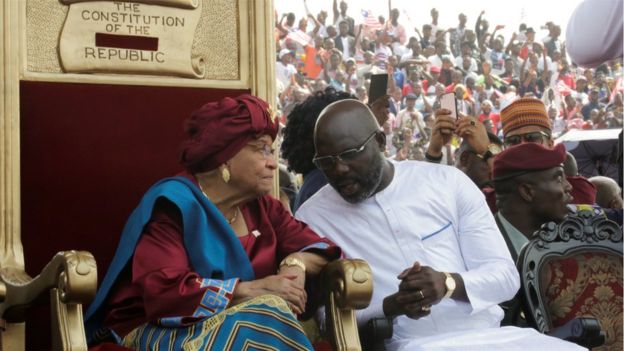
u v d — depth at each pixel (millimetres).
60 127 2562
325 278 2311
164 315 2135
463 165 3895
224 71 2762
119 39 2645
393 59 13336
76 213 2555
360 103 2623
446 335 2543
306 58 12805
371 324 2461
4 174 2467
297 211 2777
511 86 14266
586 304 2918
